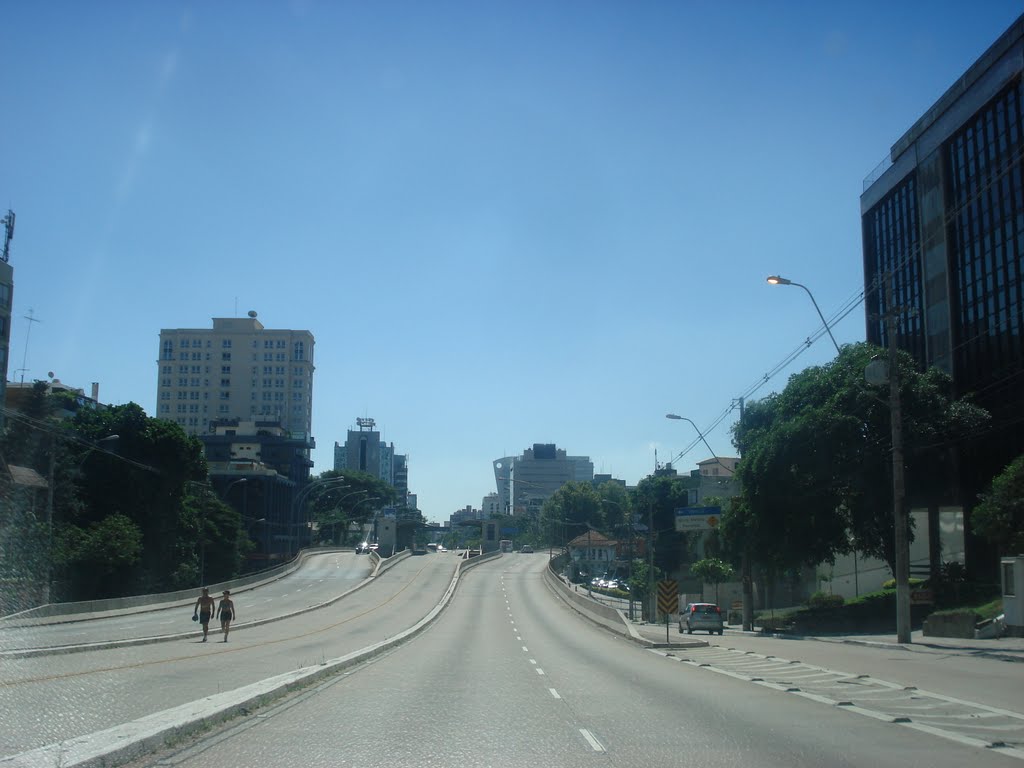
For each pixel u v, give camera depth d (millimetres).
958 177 52062
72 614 42094
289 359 173500
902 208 60188
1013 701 14750
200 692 15859
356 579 86625
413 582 86125
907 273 58969
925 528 57562
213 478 112500
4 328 58562
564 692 16922
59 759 8711
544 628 46062
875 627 42312
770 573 52781
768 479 42688
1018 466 34688
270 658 24688
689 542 80688
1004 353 46625
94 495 65000
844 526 43250
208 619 33438
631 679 19656
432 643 34000
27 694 15016
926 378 43719
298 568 96688
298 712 13797
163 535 69000
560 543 171000
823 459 41500
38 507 51344
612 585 100000
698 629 42469
